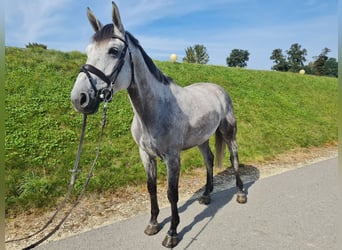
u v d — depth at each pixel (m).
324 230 2.91
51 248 2.52
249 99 9.52
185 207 3.46
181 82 9.34
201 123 2.91
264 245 2.63
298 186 4.20
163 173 4.48
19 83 5.92
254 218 3.17
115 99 6.60
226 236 2.79
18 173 3.75
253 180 4.49
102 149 4.78
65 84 6.55
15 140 4.36
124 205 3.46
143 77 2.30
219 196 3.82
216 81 10.52
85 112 1.92
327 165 5.38
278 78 13.70
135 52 2.23
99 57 1.93
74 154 4.46
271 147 6.43
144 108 2.36
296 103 10.65
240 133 6.84
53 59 7.71
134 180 4.18
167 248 2.57
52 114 5.33
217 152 3.78
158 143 2.47
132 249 2.54
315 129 8.26
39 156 4.20
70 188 2.11
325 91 13.81
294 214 3.27
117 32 2.05
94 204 3.47
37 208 3.29
